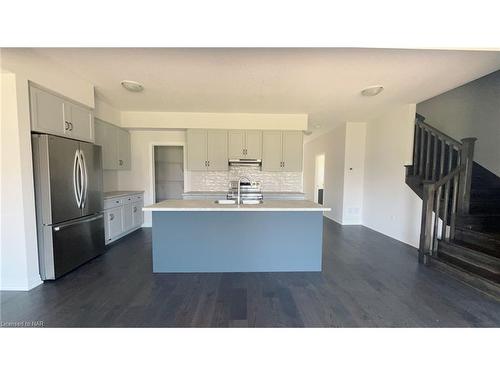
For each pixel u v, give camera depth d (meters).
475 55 2.36
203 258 2.96
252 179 5.16
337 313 2.07
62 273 2.76
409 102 3.99
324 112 4.65
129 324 1.91
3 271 2.44
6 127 2.35
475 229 3.19
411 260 3.36
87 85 3.20
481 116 3.95
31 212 2.49
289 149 4.86
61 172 2.73
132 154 5.11
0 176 2.37
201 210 2.79
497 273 2.58
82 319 1.97
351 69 2.69
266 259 2.99
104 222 3.72
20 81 2.36
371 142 5.23
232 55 2.40
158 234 2.93
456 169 3.22
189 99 3.86
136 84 3.21
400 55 2.36
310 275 2.87
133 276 2.81
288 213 2.96
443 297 2.35
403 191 4.24
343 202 5.62
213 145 4.79
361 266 3.14
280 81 3.06
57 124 2.78
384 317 2.02
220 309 2.12
